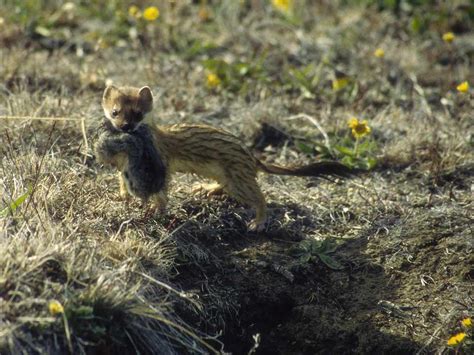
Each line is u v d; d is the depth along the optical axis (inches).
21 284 325.4
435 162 460.8
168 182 399.9
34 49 580.1
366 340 362.3
